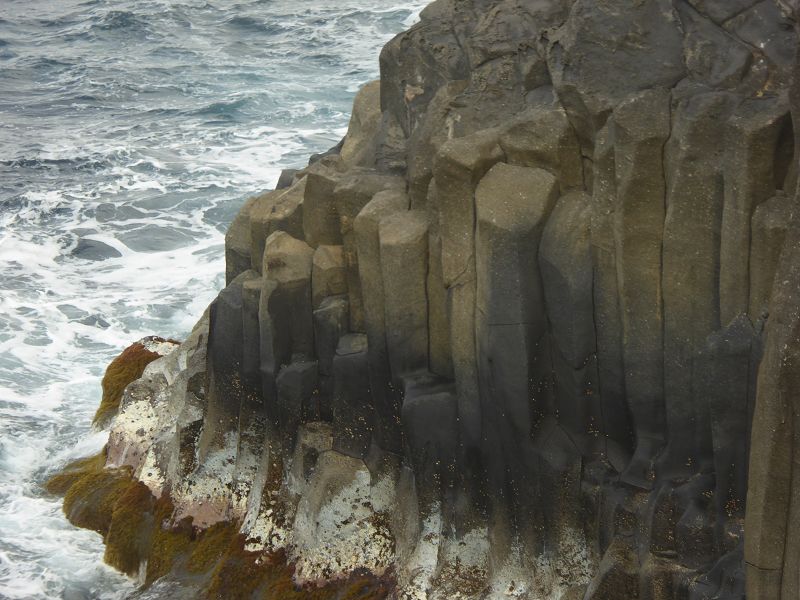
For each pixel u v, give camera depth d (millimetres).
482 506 13047
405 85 15367
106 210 29969
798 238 9727
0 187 32219
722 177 10766
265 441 15312
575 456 12312
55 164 34312
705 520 11102
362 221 13656
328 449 14531
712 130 10773
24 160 34562
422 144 13562
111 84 44000
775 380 9789
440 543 13273
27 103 42438
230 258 16703
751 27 11266
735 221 10664
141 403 17750
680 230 11094
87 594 15656
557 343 12250
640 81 11664
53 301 24609
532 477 12453
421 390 13289
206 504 15742
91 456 18438
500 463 12680
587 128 12016
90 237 28234
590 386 12250
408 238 13227
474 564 13070
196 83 43500
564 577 12445
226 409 15734
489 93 13492
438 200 12617
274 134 36281
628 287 11594
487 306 12250
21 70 47281
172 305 24359
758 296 10641
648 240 11383
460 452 13055
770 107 10477
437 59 15000
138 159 34125
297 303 14859
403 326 13492
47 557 16219
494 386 12445
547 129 12227
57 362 21953
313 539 14125
